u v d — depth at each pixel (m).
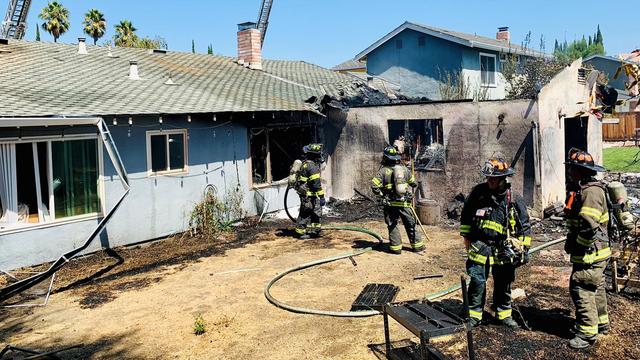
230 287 7.33
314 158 10.23
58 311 6.59
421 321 4.33
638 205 11.34
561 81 10.99
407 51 23.28
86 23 38.56
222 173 11.52
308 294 6.90
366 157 13.11
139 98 10.32
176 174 10.55
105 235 9.46
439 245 9.29
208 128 11.16
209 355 5.15
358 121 13.13
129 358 5.16
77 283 7.75
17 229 8.20
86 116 8.45
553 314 5.72
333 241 9.99
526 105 10.32
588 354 4.73
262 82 14.94
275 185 12.94
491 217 5.16
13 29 19.08
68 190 8.93
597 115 11.93
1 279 7.88
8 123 7.35
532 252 8.34
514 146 10.55
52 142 8.65
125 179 8.27
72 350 5.39
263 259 8.84
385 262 8.30
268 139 12.88
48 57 12.36
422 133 14.46
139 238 9.99
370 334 5.43
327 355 5.01
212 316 6.21
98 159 9.26
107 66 12.77
